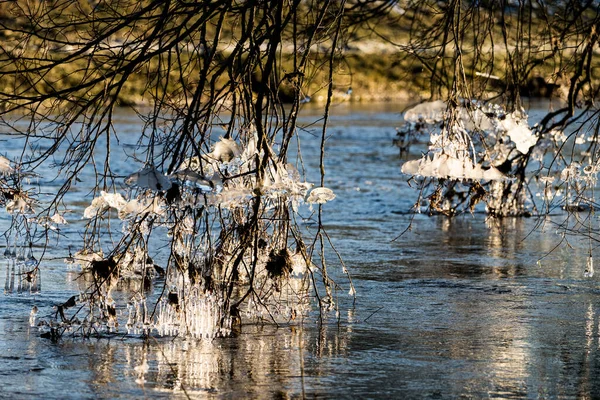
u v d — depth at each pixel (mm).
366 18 22719
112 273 18359
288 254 18328
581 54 22359
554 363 16969
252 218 17844
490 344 18172
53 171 45750
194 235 18078
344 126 78000
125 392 15055
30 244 20266
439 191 18422
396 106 95125
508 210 35250
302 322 19641
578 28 21891
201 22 16797
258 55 17188
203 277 18297
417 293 22781
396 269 25734
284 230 19000
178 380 15695
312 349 17719
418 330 19203
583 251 28859
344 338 18516
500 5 21156
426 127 25516
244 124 18109
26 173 17750
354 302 21688
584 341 18500
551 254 28328
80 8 18750
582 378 16094
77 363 16547
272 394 15062
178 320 18500
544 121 24969
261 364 16672
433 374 16234
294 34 17672
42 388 15172
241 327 19203
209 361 16812
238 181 18172
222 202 16719
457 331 19172
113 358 16906
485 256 27891
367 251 28422
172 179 16156
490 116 20438
